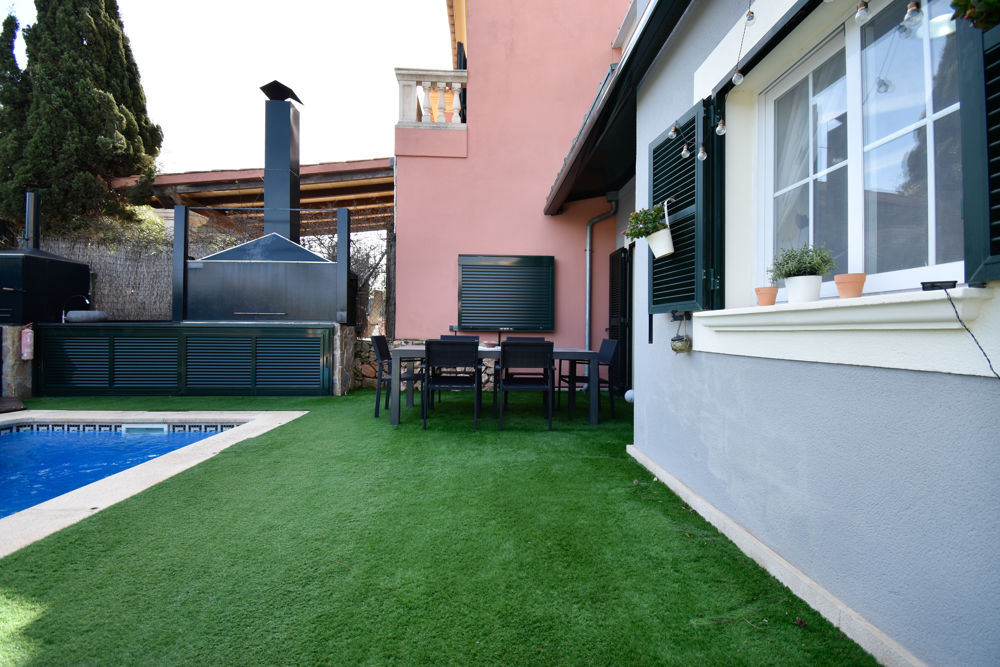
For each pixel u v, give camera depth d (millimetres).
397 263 6516
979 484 955
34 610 1420
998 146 906
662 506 2285
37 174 8336
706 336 2172
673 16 2473
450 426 4164
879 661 1186
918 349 1091
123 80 9641
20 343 5715
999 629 913
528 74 6645
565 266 6625
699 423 2260
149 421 4543
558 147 6621
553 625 1377
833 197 1692
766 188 2084
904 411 1139
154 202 9477
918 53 1325
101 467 3625
